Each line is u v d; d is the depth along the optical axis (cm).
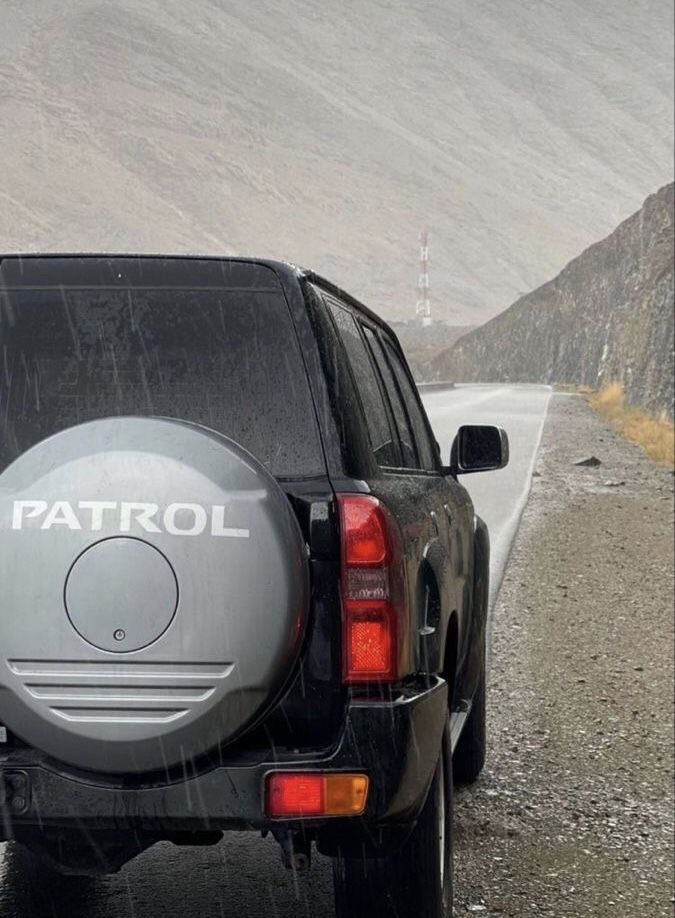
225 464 334
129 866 489
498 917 468
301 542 339
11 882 460
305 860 357
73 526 326
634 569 1336
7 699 328
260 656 329
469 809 593
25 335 376
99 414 371
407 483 423
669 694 833
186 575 326
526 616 1073
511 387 9319
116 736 326
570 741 718
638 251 10844
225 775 335
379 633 345
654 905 491
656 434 3347
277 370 366
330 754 339
